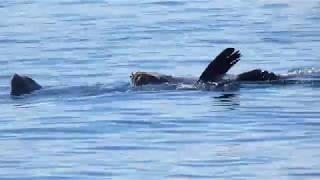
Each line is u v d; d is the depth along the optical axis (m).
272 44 32.28
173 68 28.72
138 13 40.38
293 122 20.77
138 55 30.89
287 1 43.06
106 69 28.69
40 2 45.00
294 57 29.88
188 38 33.88
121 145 19.33
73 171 17.55
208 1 44.09
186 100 23.27
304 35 33.88
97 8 42.25
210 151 18.59
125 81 26.19
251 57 30.06
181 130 20.41
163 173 17.22
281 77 25.12
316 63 28.80
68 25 37.81
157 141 19.53
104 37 34.62
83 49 32.28
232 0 44.06
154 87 24.72
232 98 23.28
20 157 18.70
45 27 37.50
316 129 20.08
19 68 29.38
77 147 19.31
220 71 24.80
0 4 44.69
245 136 19.66
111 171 17.47
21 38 35.09
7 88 26.31
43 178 17.17
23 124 21.55
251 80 24.80
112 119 21.64
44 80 27.17
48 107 23.22
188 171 17.30
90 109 22.77
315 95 23.39
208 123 20.91
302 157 17.92
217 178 16.81
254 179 16.69
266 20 37.56
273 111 21.84
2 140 20.22
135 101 23.41
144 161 18.06
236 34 34.44
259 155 18.16
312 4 41.81
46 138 20.20
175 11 40.75
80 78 27.30
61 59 30.64
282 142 19.08
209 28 35.94
